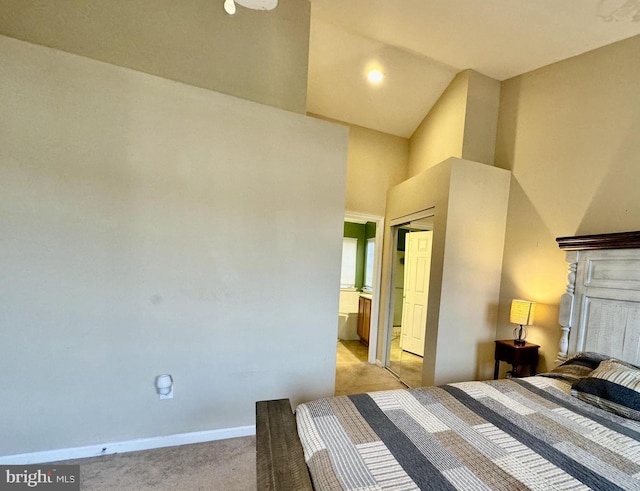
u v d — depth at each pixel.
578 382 1.69
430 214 3.02
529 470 1.01
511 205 2.92
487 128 3.09
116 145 1.80
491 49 2.63
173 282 1.94
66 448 1.76
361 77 3.22
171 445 1.97
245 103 2.09
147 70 2.10
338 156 2.35
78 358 1.76
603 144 2.25
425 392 1.63
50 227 1.69
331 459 1.02
